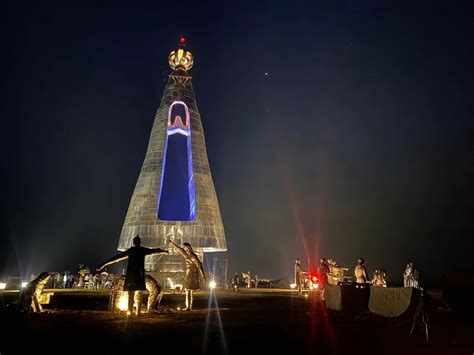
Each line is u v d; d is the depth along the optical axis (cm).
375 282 2578
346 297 1467
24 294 1438
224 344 866
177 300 2086
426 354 790
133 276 1270
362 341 921
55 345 827
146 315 1367
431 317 1226
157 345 845
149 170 3525
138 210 3400
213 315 1409
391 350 826
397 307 1211
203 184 3553
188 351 796
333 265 2742
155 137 3669
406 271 2034
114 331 1012
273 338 944
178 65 3944
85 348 802
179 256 3256
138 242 1324
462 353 803
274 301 2078
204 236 3359
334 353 793
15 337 905
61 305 1780
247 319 1298
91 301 1984
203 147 3728
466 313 1094
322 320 1271
